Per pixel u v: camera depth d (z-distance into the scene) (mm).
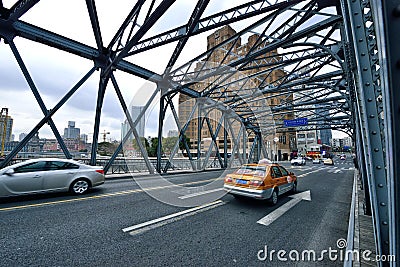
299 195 8352
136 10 9648
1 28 8820
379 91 2232
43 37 9672
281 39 10055
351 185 11578
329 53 10391
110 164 13180
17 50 9352
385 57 911
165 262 3082
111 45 11906
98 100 12523
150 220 4883
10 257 3070
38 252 3242
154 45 10156
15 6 8773
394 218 972
